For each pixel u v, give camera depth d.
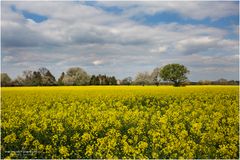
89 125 12.41
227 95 23.58
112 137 10.48
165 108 18.92
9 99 23.17
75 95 26.03
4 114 16.41
